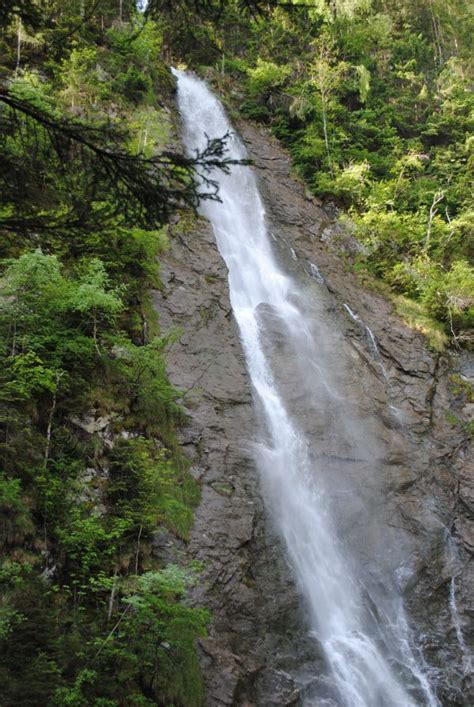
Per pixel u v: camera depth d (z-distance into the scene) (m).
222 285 18.52
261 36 33.75
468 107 37.78
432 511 16.80
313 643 12.35
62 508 10.23
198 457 13.66
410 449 18.02
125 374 13.12
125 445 12.01
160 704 9.13
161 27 7.67
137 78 24.09
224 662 10.57
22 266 11.31
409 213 28.69
